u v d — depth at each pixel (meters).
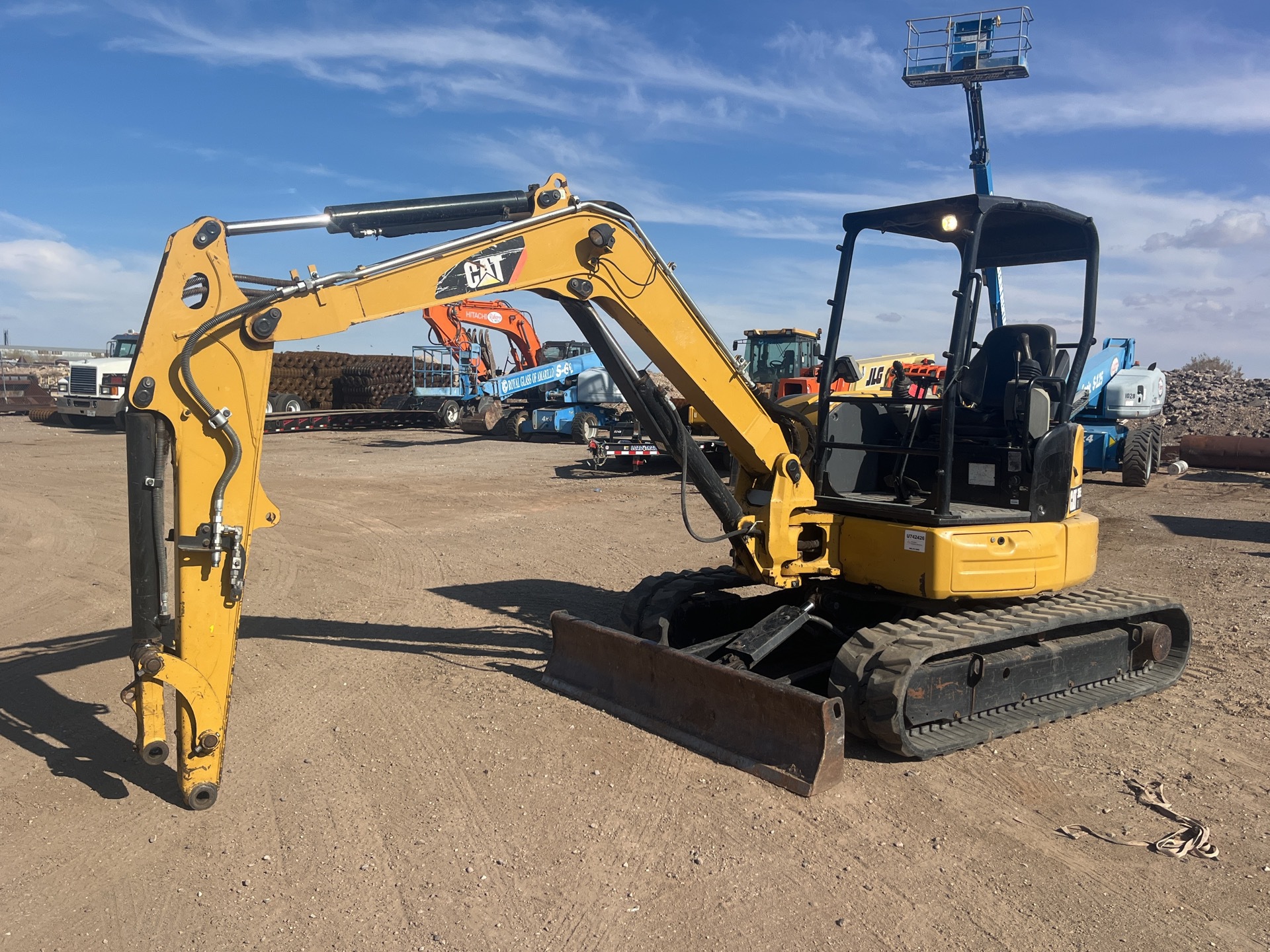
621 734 5.30
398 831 4.20
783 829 4.21
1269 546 10.95
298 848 4.05
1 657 6.73
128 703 4.23
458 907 3.59
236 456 4.06
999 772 4.86
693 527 12.41
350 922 3.49
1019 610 5.64
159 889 3.73
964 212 5.42
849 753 5.08
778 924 3.48
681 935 3.41
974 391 6.13
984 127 19.05
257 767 4.89
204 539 4.06
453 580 9.30
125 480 16.27
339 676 6.35
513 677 6.32
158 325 3.97
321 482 16.83
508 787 4.63
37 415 31.12
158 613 4.08
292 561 10.15
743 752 4.88
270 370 4.18
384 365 34.22
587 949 3.32
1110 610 5.74
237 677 6.33
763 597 6.98
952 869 3.88
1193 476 17.38
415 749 5.11
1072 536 5.79
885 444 6.44
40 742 5.19
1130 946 3.34
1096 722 5.58
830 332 5.98
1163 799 4.52
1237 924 3.48
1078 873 3.85
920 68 18.97
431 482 16.97
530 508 13.99
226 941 3.38
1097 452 16.20
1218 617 7.86
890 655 4.92
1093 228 5.84
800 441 6.24
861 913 3.55
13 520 12.30
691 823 4.27
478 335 27.81
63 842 4.09
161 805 4.45
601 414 24.70
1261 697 5.97
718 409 5.50
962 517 5.36
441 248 4.50
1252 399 25.44
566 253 4.88
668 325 5.22
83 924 3.49
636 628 6.38
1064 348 6.11
